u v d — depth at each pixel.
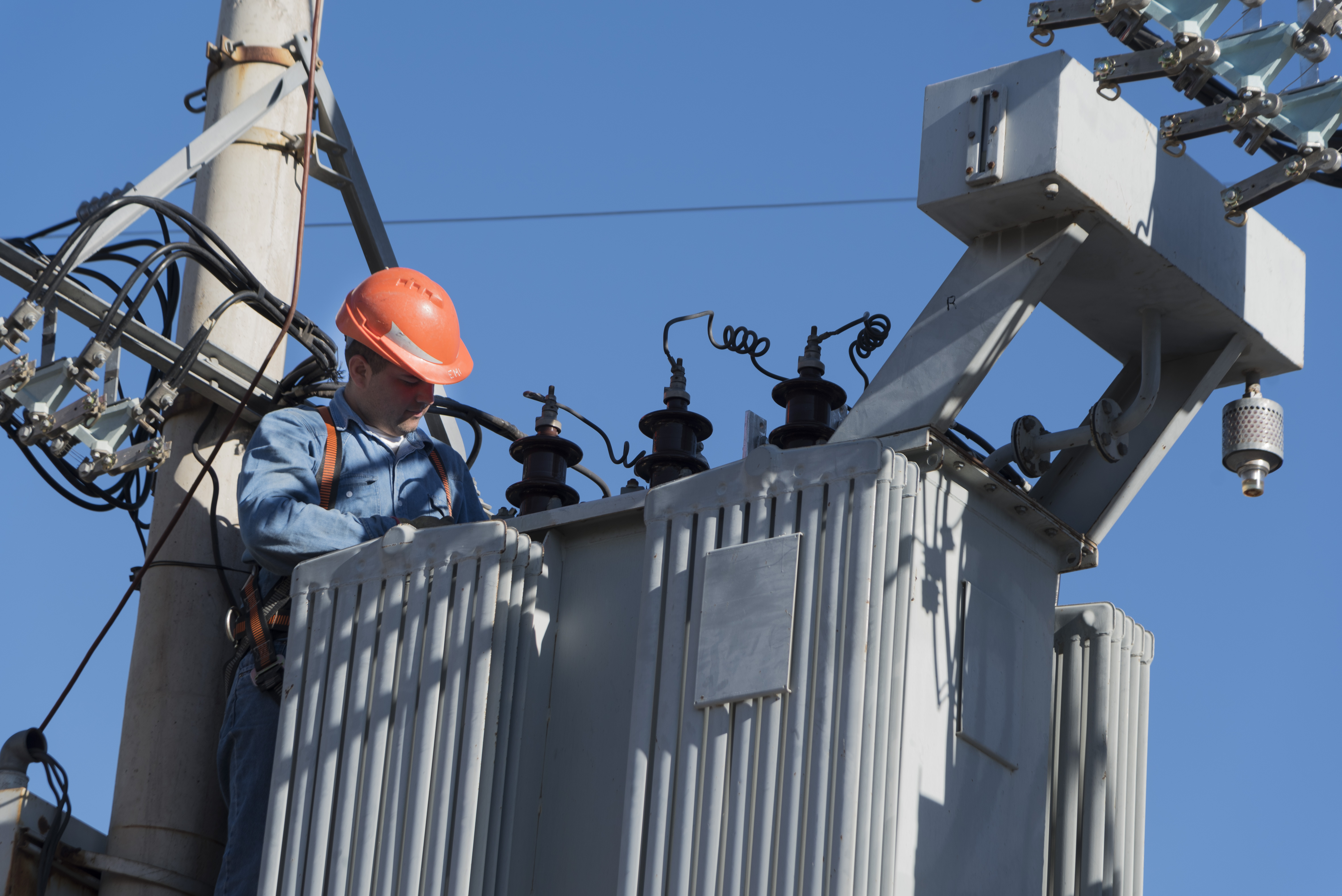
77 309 9.14
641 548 7.40
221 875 7.64
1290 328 8.24
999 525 7.36
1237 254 8.02
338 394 8.43
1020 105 7.39
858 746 6.29
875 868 6.21
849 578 6.49
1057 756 7.93
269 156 10.10
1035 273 7.36
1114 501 7.98
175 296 9.73
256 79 10.25
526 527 7.61
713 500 6.90
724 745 6.53
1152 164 7.66
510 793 7.01
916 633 6.77
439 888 6.75
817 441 9.02
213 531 8.83
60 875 8.30
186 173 9.55
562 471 10.38
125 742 8.77
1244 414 8.03
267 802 7.64
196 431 9.35
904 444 7.09
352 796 7.07
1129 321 8.06
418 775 6.93
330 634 7.39
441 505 8.36
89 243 9.07
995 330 7.32
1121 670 8.12
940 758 6.73
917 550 6.88
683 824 6.50
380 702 7.13
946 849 6.66
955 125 7.54
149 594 9.03
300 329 9.27
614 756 7.13
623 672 7.25
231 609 8.14
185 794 8.63
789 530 6.68
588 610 7.44
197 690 8.82
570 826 7.13
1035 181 7.26
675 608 6.81
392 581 7.30
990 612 7.16
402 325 8.48
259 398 9.38
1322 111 7.14
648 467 9.82
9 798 8.21
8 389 8.79
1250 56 7.11
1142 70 7.11
